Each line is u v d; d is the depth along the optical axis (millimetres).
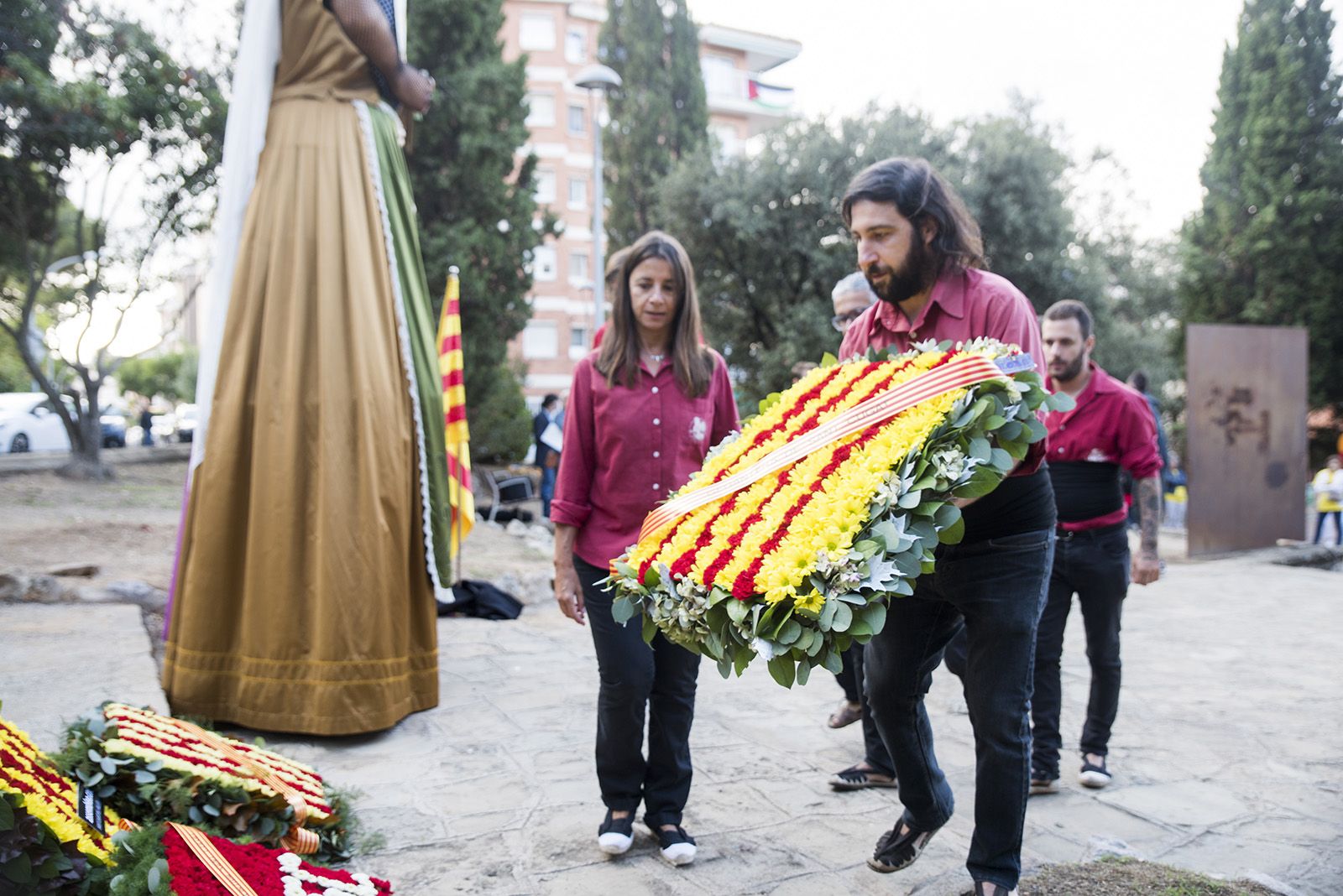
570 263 40938
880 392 2578
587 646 6754
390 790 3982
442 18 18281
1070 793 4086
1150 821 3764
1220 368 13000
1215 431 12984
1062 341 4102
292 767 3633
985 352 2438
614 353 3395
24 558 8211
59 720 4191
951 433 2309
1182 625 8016
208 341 5121
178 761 3145
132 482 15000
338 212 5090
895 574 2111
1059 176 19812
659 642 3338
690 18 30578
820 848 3420
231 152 5191
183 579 4980
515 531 13195
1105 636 4164
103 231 15789
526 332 40375
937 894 3066
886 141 18859
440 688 5594
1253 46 23797
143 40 14609
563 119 40625
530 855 3344
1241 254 23625
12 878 2004
